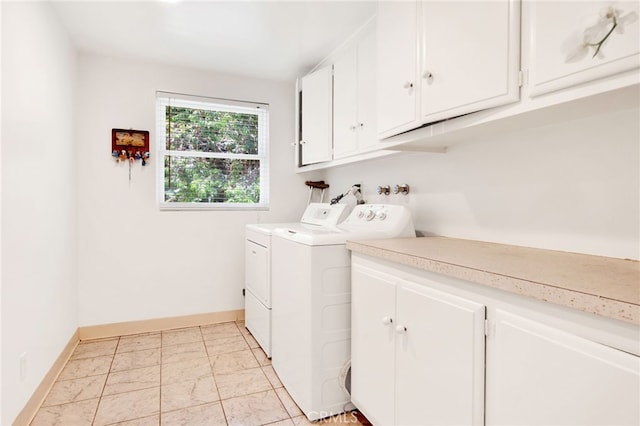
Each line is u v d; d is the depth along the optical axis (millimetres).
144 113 2846
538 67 985
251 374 2174
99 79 2711
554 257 1190
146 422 1683
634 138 1109
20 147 1575
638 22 764
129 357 2398
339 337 1752
